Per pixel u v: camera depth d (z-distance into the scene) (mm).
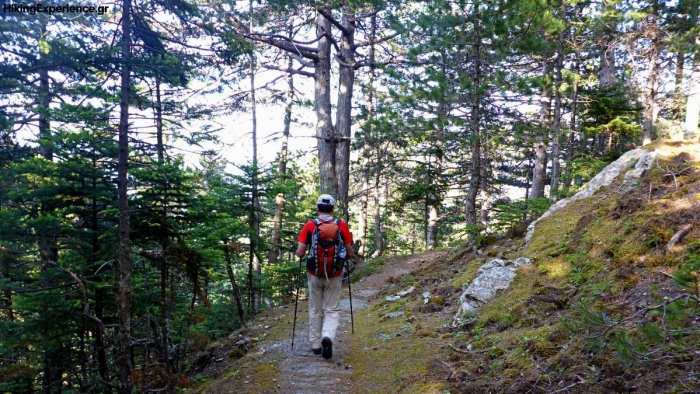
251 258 9633
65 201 6770
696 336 2904
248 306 9633
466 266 8359
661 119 20672
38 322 6086
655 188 5363
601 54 14258
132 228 6266
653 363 2867
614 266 4430
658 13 12664
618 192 6176
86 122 6984
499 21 8586
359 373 4727
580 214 6785
